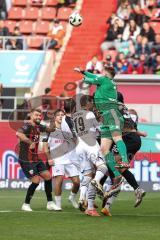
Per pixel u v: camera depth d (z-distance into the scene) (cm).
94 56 4169
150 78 3744
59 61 4509
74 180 2423
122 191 3256
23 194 3047
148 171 3278
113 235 1731
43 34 4775
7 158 3312
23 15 4909
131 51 4309
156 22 4606
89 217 2111
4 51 4284
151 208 2428
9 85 4172
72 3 4916
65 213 2231
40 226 1889
